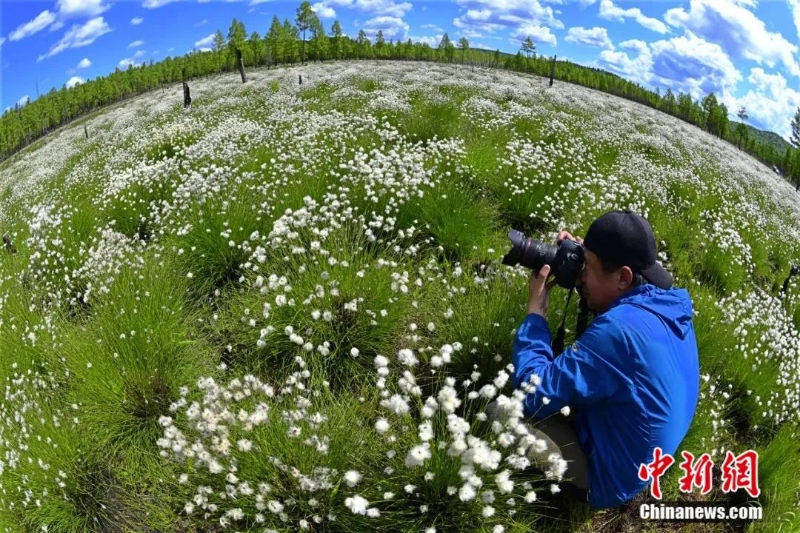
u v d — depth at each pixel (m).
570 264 2.68
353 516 2.45
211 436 2.61
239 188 5.27
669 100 67.12
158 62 90.50
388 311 3.58
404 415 2.67
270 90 21.08
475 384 3.29
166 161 6.94
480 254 4.80
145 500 2.83
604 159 8.50
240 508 2.49
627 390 2.28
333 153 6.36
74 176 11.39
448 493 2.26
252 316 3.71
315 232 3.93
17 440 3.04
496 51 72.38
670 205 7.62
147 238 5.67
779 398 3.99
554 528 2.76
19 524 2.80
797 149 52.06
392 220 4.37
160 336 3.56
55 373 3.60
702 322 4.12
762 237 8.20
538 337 2.68
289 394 3.12
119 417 3.19
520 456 2.40
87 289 4.45
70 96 75.56
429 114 9.25
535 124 9.94
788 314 5.70
